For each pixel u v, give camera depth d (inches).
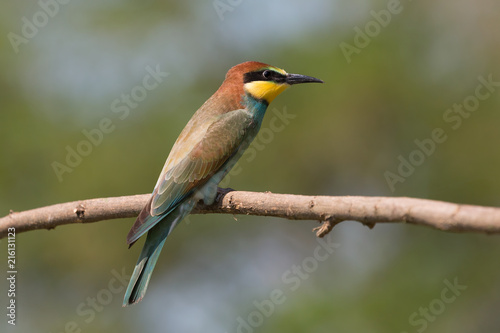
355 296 446.0
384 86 482.3
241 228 520.4
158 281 508.4
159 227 313.0
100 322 482.0
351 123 490.0
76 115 505.0
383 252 486.9
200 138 332.5
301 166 503.2
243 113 354.3
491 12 498.0
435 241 462.9
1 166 478.3
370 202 220.5
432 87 487.8
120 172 481.1
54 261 482.6
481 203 470.0
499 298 440.1
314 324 428.8
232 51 525.7
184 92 513.7
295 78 370.6
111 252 480.7
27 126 490.3
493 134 475.5
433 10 497.0
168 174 322.0
